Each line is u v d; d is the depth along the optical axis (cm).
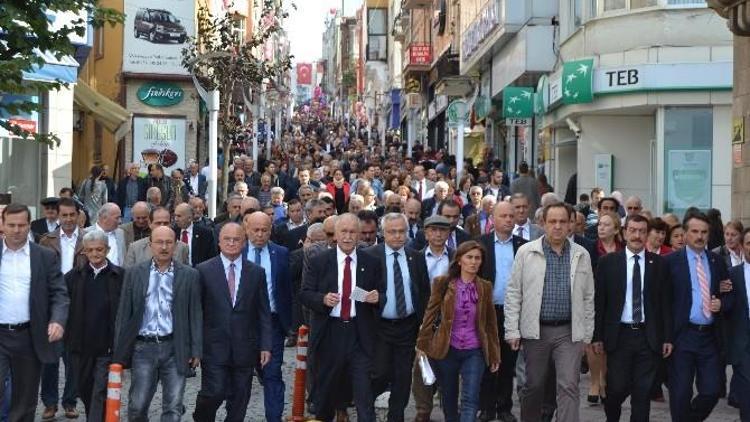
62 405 1163
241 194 1836
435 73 5516
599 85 2495
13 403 982
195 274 975
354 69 13400
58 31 1212
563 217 991
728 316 1021
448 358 1000
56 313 987
